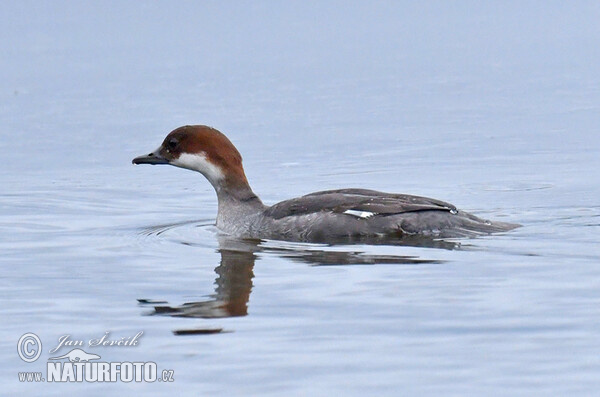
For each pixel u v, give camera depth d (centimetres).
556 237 1382
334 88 3108
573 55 3612
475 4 4947
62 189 1927
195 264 1299
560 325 998
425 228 1405
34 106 2916
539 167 2034
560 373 879
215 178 1550
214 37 4191
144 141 2436
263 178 2022
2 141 2473
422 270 1220
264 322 1036
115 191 1908
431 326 1007
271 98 2962
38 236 1502
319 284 1173
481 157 2164
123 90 3123
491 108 2758
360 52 3828
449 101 2878
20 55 3831
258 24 4497
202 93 3053
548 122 2541
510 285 1143
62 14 4559
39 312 1091
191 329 1020
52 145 2411
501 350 936
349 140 2394
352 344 963
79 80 3322
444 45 3956
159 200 1819
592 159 2095
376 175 2020
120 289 1180
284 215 1473
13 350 974
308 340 978
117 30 4319
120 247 1413
